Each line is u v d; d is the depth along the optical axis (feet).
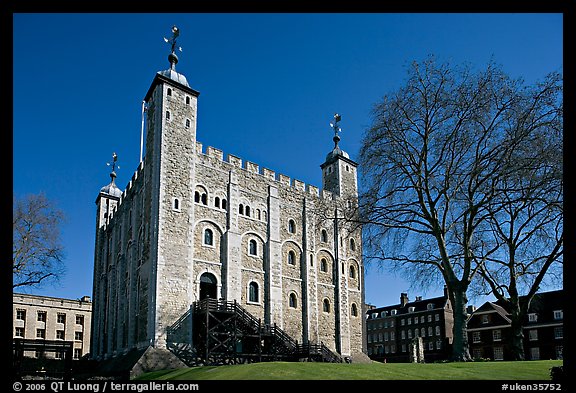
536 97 73.05
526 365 66.13
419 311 270.05
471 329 215.31
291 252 135.13
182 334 102.83
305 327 130.93
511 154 73.10
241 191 126.11
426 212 80.74
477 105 76.13
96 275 165.37
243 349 111.65
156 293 101.76
